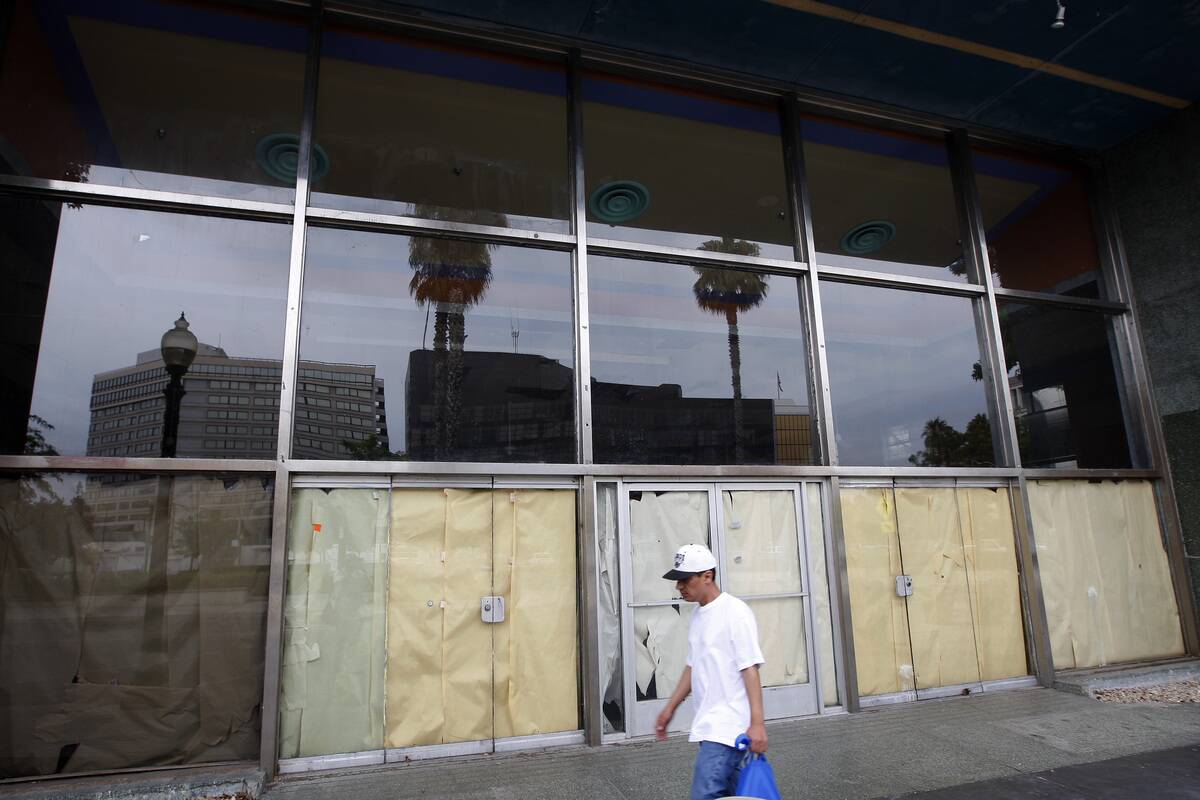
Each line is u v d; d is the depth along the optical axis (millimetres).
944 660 6246
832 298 6758
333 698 4645
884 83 6863
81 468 4438
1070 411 7387
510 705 4977
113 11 5289
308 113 5441
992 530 6707
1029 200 8008
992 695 6246
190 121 5293
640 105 6613
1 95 4895
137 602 4402
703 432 5965
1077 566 6973
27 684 4180
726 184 6715
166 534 4520
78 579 4336
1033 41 6273
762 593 5773
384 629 4809
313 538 4781
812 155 7164
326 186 5492
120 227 4941
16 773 4098
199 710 4402
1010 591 6633
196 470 4613
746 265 6500
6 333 4574
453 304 5598
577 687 5160
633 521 5559
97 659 4293
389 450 5117
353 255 5414
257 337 4996
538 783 4340
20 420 4461
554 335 5797
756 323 6461
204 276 5008
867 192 7266
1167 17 5980
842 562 6004
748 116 6953
